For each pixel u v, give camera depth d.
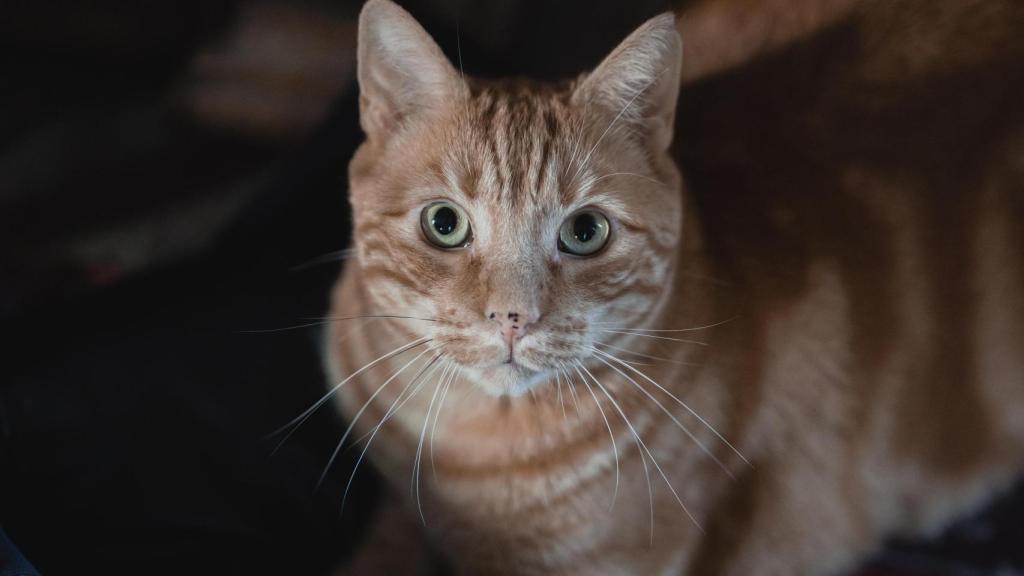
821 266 0.48
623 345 0.44
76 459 0.46
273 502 0.47
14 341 0.50
